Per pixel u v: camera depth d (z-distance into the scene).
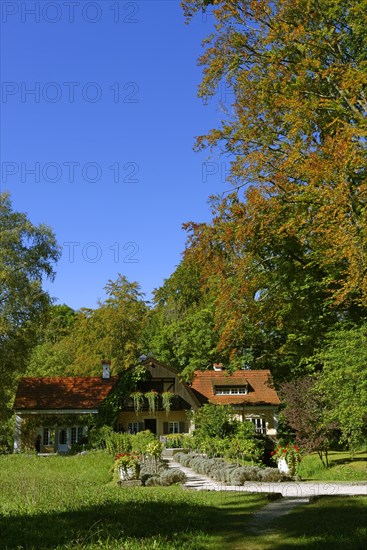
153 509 12.18
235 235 20.78
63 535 9.14
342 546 8.15
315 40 20.66
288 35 20.52
